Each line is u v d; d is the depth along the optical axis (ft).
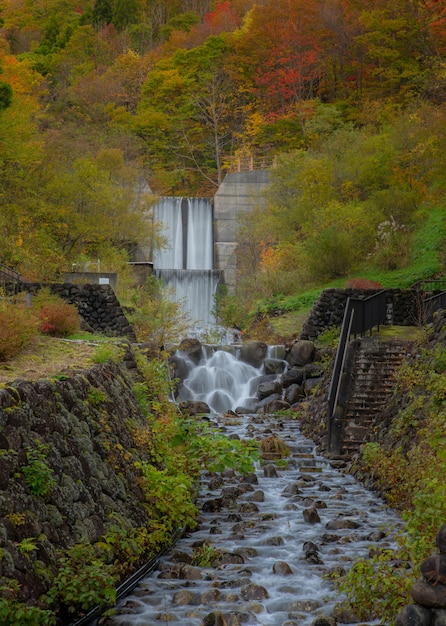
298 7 196.95
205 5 285.84
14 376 35.19
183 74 216.74
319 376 83.20
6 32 251.80
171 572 32.42
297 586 31.22
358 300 66.39
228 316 113.19
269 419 73.61
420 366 52.44
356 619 27.14
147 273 132.57
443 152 110.93
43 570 25.22
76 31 246.88
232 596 29.84
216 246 155.84
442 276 103.30
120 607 28.48
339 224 119.03
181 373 85.35
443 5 160.86
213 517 42.06
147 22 271.69
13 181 112.27
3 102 86.58
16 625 22.50
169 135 214.48
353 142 145.59
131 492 35.27
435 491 29.68
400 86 181.06
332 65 201.16
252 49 208.85
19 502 25.45
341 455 56.75
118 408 39.01
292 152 151.94
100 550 29.19
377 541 37.22
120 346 53.21
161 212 157.28
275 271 120.57
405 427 47.42
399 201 125.39
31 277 96.73
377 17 171.63
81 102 213.05
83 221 121.80
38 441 27.76
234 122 218.38
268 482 50.67
